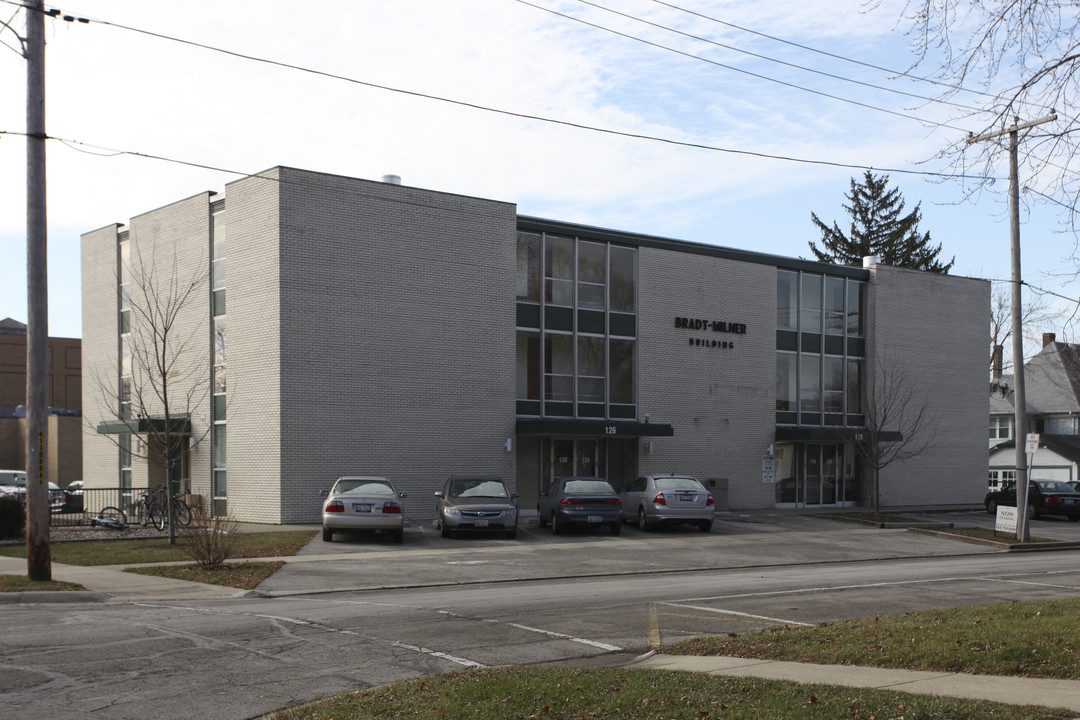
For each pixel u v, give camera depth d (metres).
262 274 25.97
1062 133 9.73
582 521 24.70
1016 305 25.41
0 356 55.94
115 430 29.69
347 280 26.39
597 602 13.70
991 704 7.10
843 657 9.12
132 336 31.48
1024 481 25.83
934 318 40.12
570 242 31.27
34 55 14.95
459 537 23.77
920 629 10.24
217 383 28.08
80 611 12.31
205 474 28.11
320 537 22.47
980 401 41.22
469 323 28.44
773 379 35.53
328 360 26.00
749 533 26.38
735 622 12.03
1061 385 54.84
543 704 7.23
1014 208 24.80
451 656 9.70
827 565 20.50
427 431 27.45
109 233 33.09
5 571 15.80
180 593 14.45
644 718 6.85
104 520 24.89
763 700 7.35
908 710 6.90
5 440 50.19
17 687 8.11
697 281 33.84
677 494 25.91
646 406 32.22
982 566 20.06
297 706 7.60
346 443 26.14
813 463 37.12
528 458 30.08
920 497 39.22
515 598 14.09
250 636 10.50
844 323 38.19
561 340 30.83
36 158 15.03
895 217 71.94
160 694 7.97
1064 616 10.73
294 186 25.73
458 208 28.47
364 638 10.54
